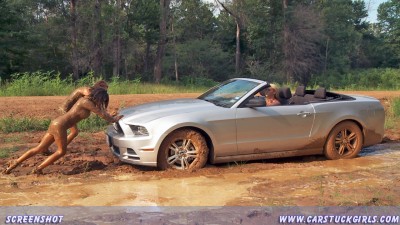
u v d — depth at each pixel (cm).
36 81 1817
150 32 4084
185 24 5266
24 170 689
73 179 652
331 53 5147
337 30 5162
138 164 685
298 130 764
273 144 749
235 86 791
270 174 695
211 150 714
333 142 801
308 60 4572
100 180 649
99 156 788
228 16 5184
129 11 3916
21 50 3200
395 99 1530
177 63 4806
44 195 579
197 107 722
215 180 656
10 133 995
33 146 860
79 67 3678
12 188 605
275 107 751
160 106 747
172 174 672
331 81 4500
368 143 835
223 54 4878
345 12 5519
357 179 672
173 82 4012
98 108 668
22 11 3338
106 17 3653
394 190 611
